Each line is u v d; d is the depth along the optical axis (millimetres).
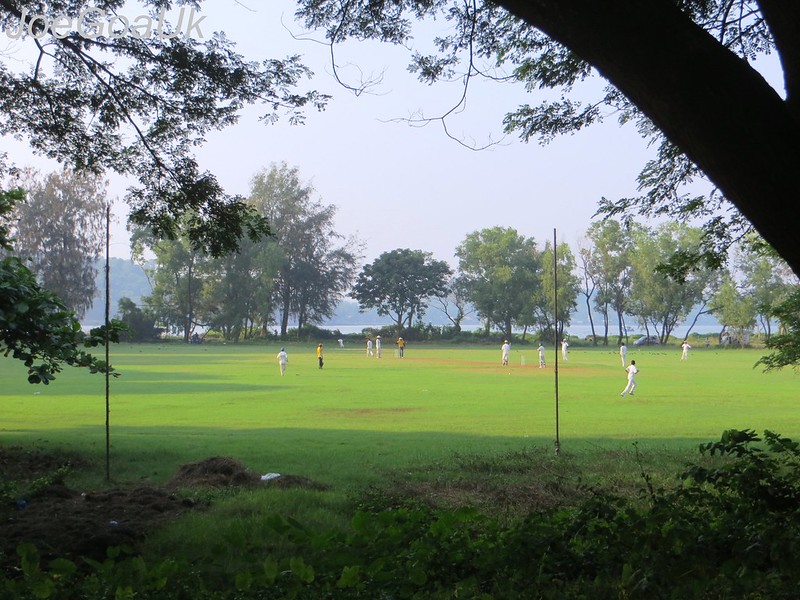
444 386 34656
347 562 4645
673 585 5008
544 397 29375
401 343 65562
